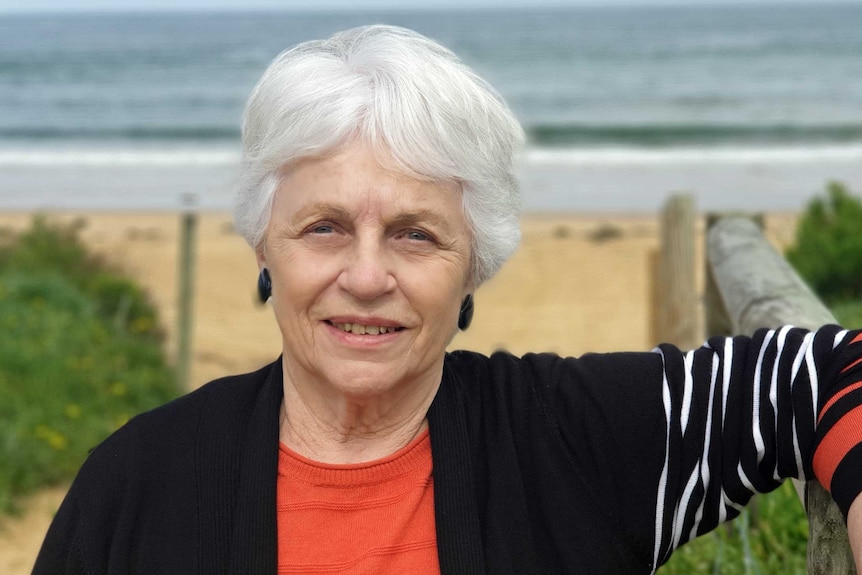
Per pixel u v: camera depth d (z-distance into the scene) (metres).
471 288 1.76
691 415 1.62
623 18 159.88
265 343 9.65
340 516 1.66
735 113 37.06
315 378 1.71
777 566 2.72
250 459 1.66
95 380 6.37
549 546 1.64
